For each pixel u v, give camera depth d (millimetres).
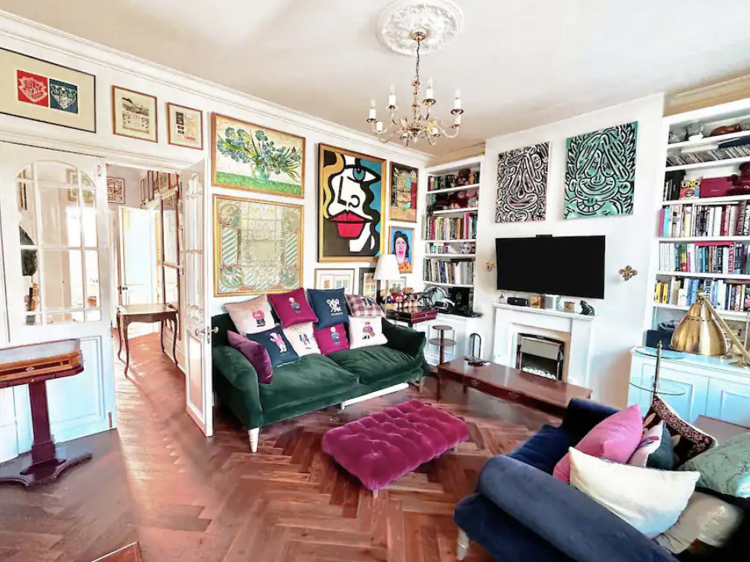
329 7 1948
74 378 2551
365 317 3816
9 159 2244
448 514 1947
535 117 3490
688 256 2928
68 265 2535
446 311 4484
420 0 1869
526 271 3814
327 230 3945
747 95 2715
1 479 2064
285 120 3535
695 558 1109
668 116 2922
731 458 1202
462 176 4621
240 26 2148
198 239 2725
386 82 2844
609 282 3285
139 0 1929
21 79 2236
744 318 2727
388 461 1988
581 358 3416
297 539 1741
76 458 2299
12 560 1566
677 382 2689
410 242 4871
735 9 1892
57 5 1979
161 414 2992
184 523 1812
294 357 3090
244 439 2629
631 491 1143
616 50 2318
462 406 3336
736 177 2709
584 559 1083
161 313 3992
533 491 1255
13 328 2322
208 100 3055
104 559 1174
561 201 3580
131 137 2678
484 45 2271
